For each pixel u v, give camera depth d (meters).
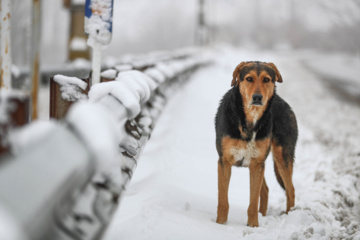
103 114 2.26
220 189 5.81
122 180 3.59
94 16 5.50
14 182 1.53
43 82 21.16
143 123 5.96
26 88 13.33
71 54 34.53
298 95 27.23
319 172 9.36
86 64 28.95
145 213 5.00
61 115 4.28
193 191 7.18
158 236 4.39
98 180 2.82
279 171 6.90
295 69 50.47
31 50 5.49
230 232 5.18
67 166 1.81
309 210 6.32
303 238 4.95
